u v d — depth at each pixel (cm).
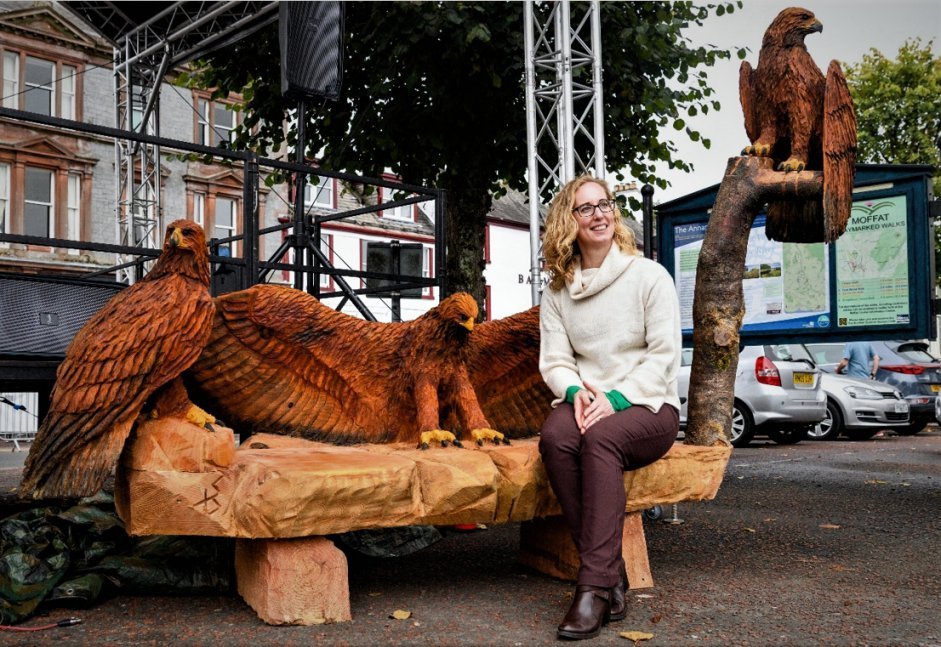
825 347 1359
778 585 330
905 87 2123
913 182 576
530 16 788
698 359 365
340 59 729
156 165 1232
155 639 255
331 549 275
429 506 281
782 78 373
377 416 333
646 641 256
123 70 1223
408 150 948
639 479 318
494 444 318
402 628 268
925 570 359
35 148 1939
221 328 301
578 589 261
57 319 480
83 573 303
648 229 537
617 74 919
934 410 1262
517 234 2881
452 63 872
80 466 250
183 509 263
